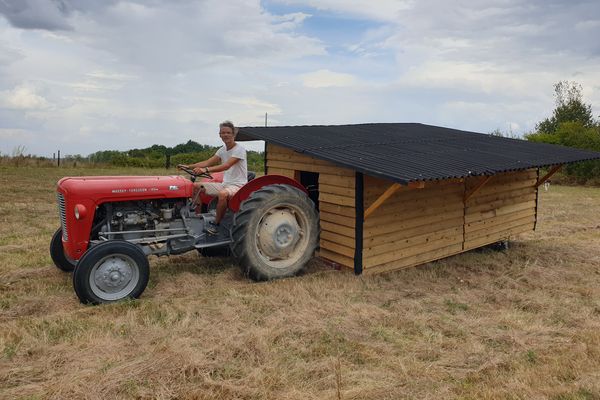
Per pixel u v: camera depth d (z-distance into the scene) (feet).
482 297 17.42
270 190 18.04
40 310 15.05
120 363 11.41
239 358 11.93
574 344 13.15
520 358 12.34
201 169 18.38
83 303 15.31
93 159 76.38
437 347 12.84
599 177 63.72
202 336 13.07
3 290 16.72
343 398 10.18
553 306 16.31
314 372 11.37
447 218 21.99
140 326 13.65
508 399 10.36
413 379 11.11
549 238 28.12
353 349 12.62
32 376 10.91
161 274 18.83
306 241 19.12
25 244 23.04
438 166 17.87
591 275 20.36
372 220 18.99
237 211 18.31
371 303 16.33
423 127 31.68
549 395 10.53
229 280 18.37
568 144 68.03
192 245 17.92
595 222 33.40
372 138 23.82
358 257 18.81
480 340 13.46
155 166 76.18
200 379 10.88
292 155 22.31
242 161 19.42
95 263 15.12
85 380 10.55
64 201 16.28
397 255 20.11
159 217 17.53
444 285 18.78
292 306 15.61
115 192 16.38
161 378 10.69
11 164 65.10
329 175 19.88
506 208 25.39
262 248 18.37
